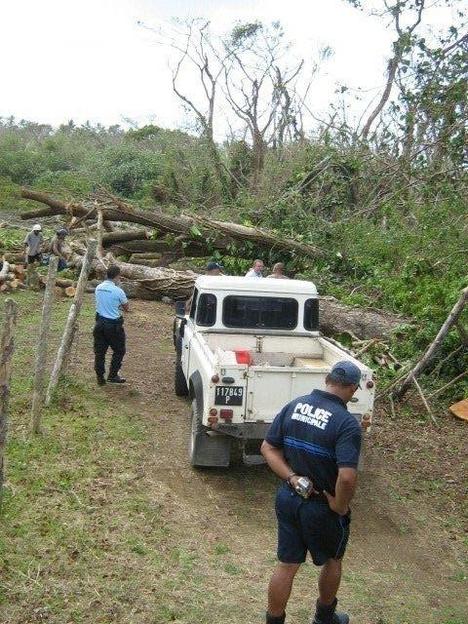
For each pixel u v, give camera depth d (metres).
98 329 8.88
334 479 3.77
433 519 6.23
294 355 8.12
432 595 4.98
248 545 5.43
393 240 15.70
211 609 4.50
